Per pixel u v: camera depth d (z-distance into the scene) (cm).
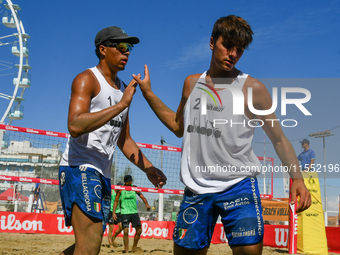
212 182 201
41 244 716
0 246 636
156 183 275
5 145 930
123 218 673
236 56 202
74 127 212
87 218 218
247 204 194
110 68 246
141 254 639
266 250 739
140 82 243
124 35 244
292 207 678
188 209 202
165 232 1042
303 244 675
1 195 1385
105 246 761
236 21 202
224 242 928
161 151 834
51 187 1554
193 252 201
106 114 216
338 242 770
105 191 243
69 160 233
